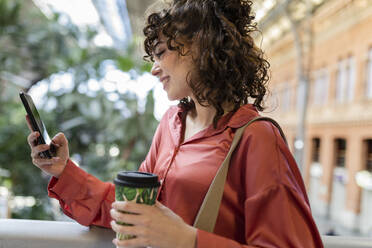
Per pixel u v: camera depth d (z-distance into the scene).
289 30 9.21
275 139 0.61
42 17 7.05
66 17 7.27
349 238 0.79
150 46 0.70
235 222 0.63
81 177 0.77
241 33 0.67
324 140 8.97
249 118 0.65
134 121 6.68
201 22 0.64
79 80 6.96
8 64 6.30
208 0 0.65
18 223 0.76
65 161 0.77
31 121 0.72
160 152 0.81
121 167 6.37
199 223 0.60
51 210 5.57
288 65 10.12
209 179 0.64
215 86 0.63
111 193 0.77
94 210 0.75
